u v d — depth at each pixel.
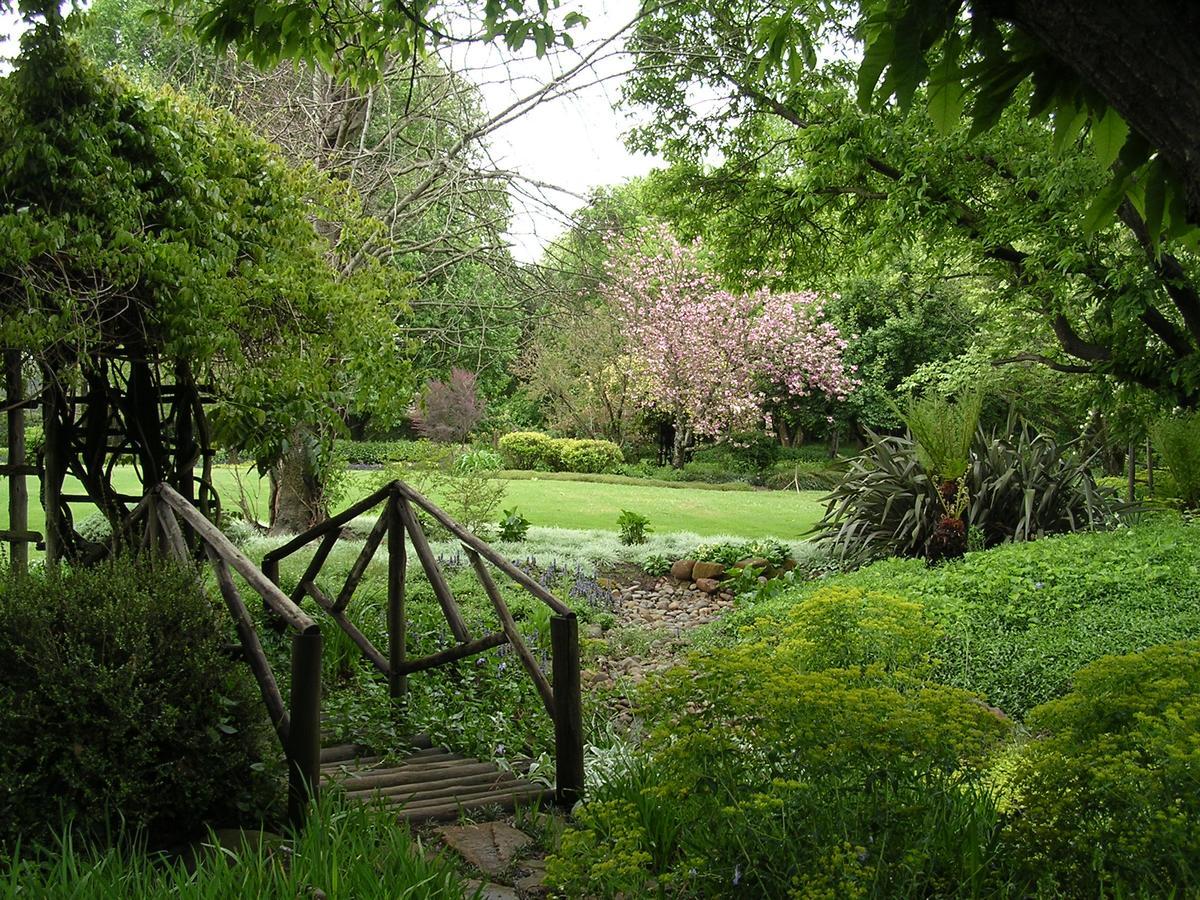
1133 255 9.80
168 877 2.71
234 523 10.65
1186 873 2.22
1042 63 2.08
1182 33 1.54
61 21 4.76
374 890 2.49
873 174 12.21
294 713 3.38
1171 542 7.90
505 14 4.47
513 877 3.14
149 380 5.77
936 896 2.49
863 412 28.23
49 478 5.54
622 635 8.27
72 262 4.83
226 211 5.53
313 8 4.19
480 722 4.97
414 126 12.28
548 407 28.25
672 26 12.08
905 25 2.00
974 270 14.33
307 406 6.09
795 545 12.36
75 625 3.30
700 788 2.71
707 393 26.61
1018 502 10.18
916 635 4.08
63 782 3.10
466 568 9.44
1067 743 2.68
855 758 2.61
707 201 13.59
